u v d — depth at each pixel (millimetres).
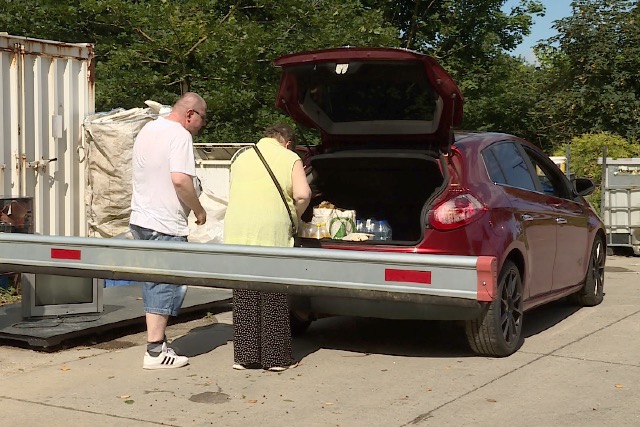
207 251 3273
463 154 6328
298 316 7004
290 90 6402
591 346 6707
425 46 23859
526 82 24906
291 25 16375
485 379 5758
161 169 6035
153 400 5340
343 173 6969
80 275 3553
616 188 13492
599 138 19094
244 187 6078
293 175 6086
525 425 4785
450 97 6031
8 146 8984
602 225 8523
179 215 6137
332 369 6105
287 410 5113
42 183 9445
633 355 6395
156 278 3387
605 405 5141
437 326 7629
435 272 2932
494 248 6078
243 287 3229
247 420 4926
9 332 6652
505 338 6316
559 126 24172
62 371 6070
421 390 5516
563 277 7574
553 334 7176
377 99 6363
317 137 15836
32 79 9273
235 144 11750
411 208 7043
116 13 15562
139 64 15875
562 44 24156
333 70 6078
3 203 8430
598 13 24016
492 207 6199
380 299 3020
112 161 9789
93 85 10211
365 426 4793
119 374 5984
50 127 9539
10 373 6020
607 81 23812
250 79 15961
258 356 6055
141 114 10148
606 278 10680
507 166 6918
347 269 3055
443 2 23500
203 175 11375
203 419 4953
